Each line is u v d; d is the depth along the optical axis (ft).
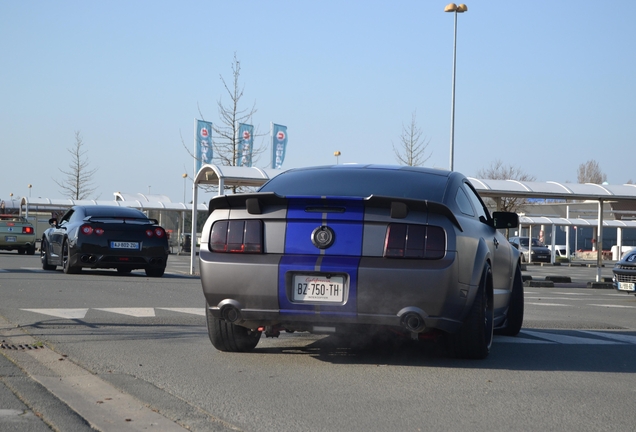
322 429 12.35
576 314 35.81
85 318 25.96
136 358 18.62
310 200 17.79
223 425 12.48
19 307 28.81
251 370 17.46
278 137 100.99
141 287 40.75
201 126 96.22
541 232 209.15
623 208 166.81
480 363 19.16
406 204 17.40
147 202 150.92
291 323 17.75
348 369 17.83
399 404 14.24
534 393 15.52
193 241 60.85
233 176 59.21
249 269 17.75
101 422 12.48
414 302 17.07
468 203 21.08
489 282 20.11
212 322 19.36
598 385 16.57
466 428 12.59
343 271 17.16
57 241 51.39
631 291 50.83
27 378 15.80
